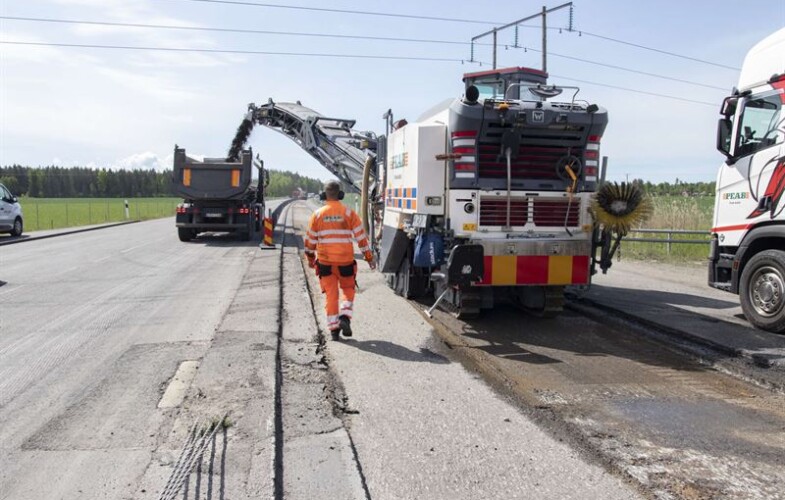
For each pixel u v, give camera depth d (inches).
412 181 301.3
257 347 235.9
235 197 745.0
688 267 522.6
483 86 374.3
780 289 271.7
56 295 367.6
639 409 185.9
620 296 374.6
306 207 1982.0
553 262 282.7
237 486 130.5
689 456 152.8
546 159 286.0
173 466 140.6
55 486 133.6
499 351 250.4
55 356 235.0
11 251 634.2
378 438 161.6
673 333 277.6
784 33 284.4
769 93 289.1
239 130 757.9
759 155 293.1
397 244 345.1
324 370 217.3
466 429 168.1
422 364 228.1
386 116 409.7
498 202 281.4
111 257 578.6
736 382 213.8
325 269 262.4
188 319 299.3
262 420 165.2
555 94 309.1
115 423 168.7
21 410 179.2
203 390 188.5
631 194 278.1
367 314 315.3
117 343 253.8
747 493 133.7
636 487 136.1
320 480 135.7
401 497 131.4
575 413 181.8
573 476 141.2
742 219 303.7
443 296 307.3
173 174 738.2
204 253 617.3
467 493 133.1
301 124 643.5
